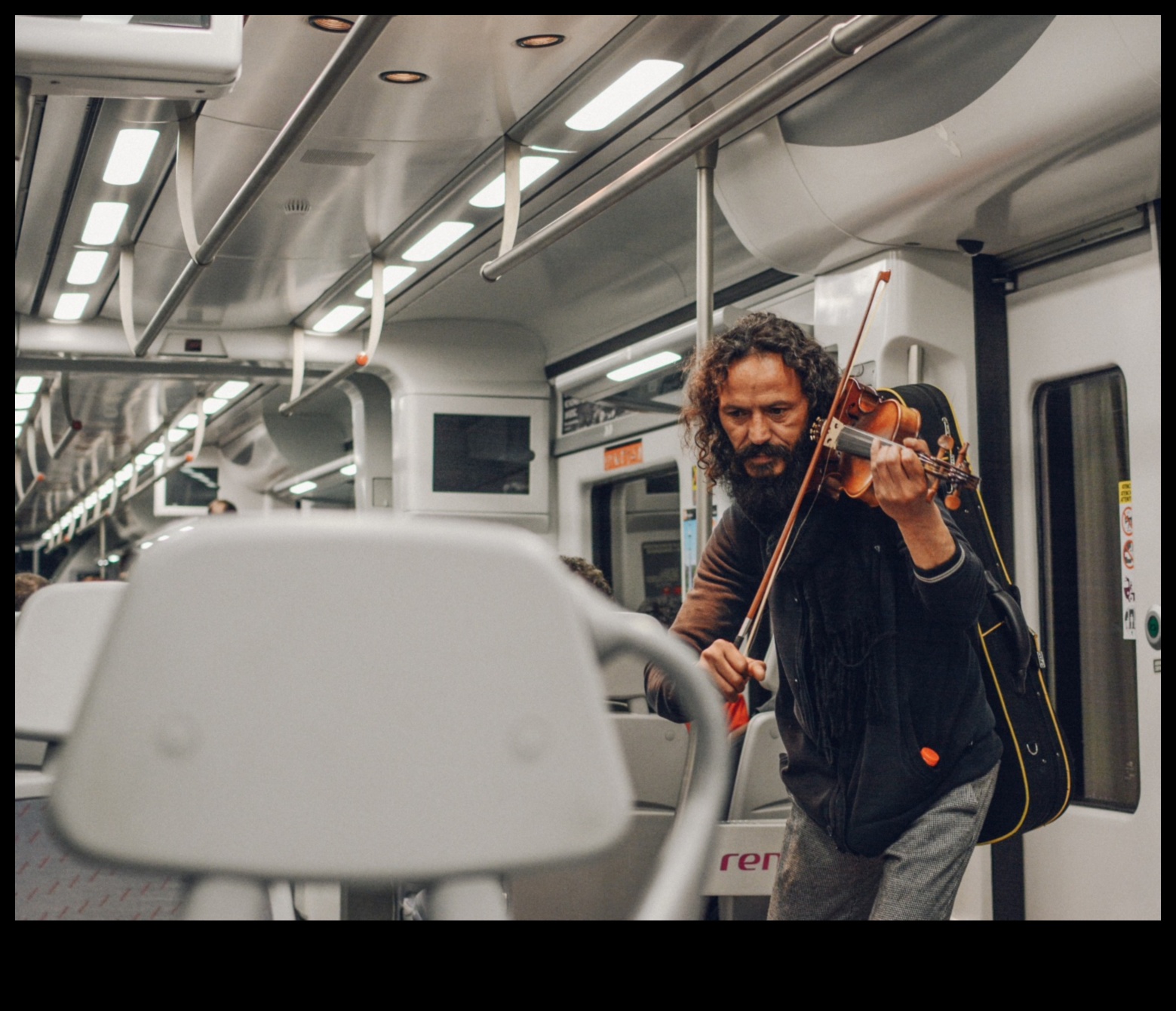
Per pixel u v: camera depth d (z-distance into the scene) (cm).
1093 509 401
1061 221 379
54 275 671
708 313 393
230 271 670
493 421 812
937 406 339
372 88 424
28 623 322
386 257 642
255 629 93
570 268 695
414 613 95
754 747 378
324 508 1266
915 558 316
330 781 93
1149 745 371
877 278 411
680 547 709
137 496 1838
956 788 315
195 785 91
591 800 98
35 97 439
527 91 427
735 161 431
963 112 347
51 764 390
